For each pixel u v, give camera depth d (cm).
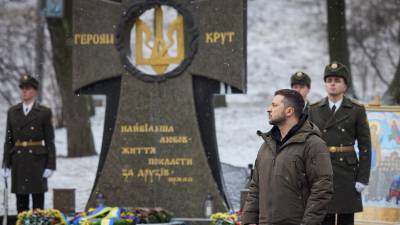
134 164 1441
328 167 796
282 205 803
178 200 1420
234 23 1392
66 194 1443
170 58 1432
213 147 1422
